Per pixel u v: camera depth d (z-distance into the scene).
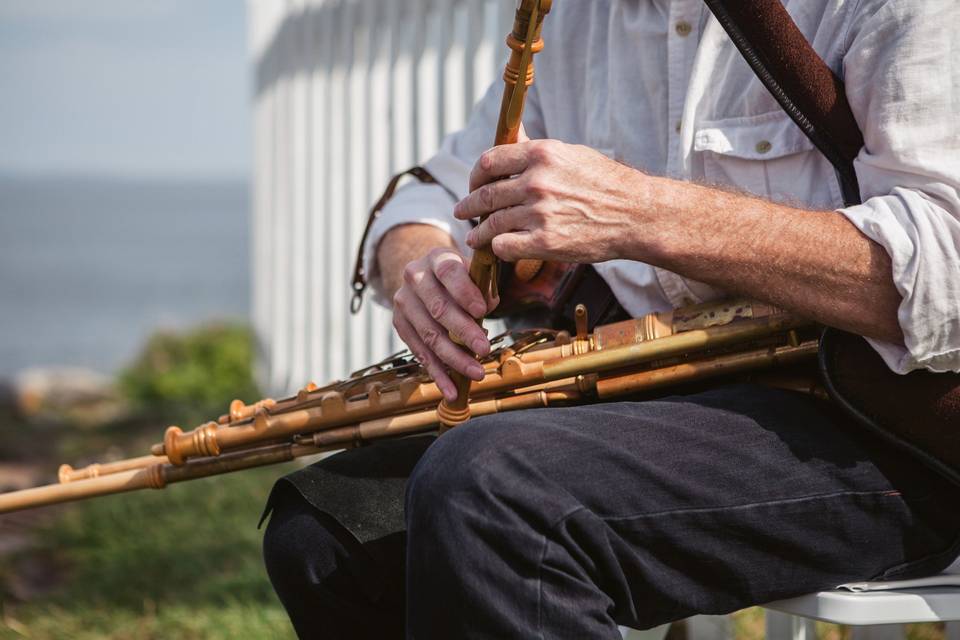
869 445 1.30
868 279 1.24
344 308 4.61
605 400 1.46
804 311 1.27
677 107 1.53
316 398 1.53
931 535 1.32
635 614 1.24
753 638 2.49
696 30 1.52
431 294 1.39
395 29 3.97
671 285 1.47
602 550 1.18
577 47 1.72
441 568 1.16
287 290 5.44
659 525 1.21
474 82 3.38
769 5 1.33
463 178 1.85
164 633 2.70
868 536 1.29
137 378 8.04
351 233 4.48
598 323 1.58
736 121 1.46
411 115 3.88
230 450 1.55
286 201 5.43
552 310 1.62
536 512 1.15
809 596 1.29
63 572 3.36
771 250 1.25
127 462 1.63
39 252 79.31
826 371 1.28
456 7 3.57
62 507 4.07
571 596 1.15
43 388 8.26
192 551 3.31
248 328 8.48
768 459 1.26
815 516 1.26
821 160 1.42
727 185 1.45
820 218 1.27
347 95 4.51
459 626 1.16
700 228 1.26
